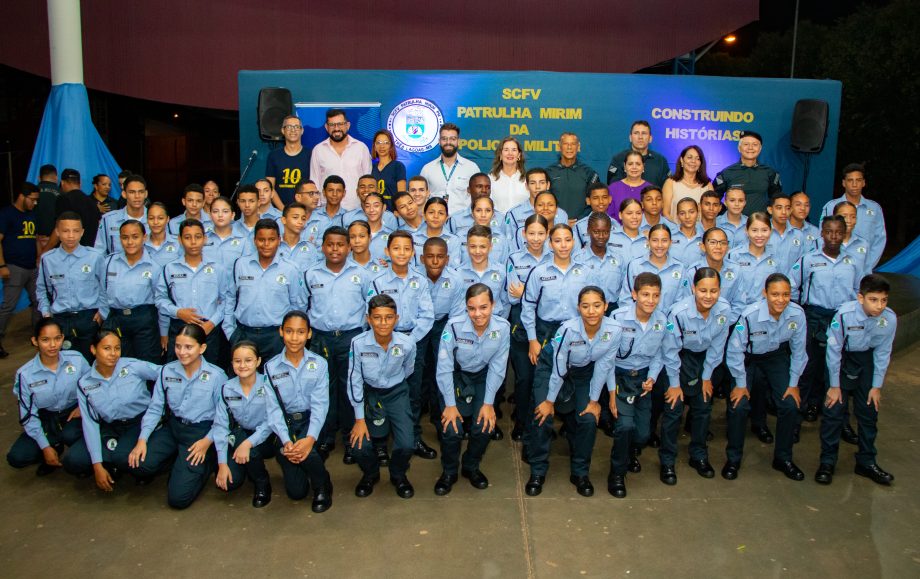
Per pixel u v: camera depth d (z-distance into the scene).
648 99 8.90
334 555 4.17
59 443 5.22
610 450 5.61
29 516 4.61
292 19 12.50
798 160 9.04
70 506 4.74
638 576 3.99
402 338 4.87
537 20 12.41
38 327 4.93
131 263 5.97
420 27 12.52
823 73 15.73
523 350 5.68
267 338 5.61
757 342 5.14
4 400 6.46
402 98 8.82
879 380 5.06
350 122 8.84
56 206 7.66
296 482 4.75
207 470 4.82
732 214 6.52
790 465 5.18
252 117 8.91
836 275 5.91
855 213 6.25
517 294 5.69
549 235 5.69
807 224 6.74
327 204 6.67
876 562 4.14
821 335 5.96
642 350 4.95
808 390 6.12
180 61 12.54
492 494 4.90
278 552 4.20
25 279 7.78
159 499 4.84
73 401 5.15
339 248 5.36
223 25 12.48
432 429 6.00
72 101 9.72
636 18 12.25
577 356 4.84
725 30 12.16
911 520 4.59
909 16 13.99
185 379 4.84
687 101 8.91
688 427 5.97
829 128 9.00
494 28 12.48
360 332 5.49
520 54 12.52
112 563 4.10
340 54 12.62
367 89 8.81
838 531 4.46
